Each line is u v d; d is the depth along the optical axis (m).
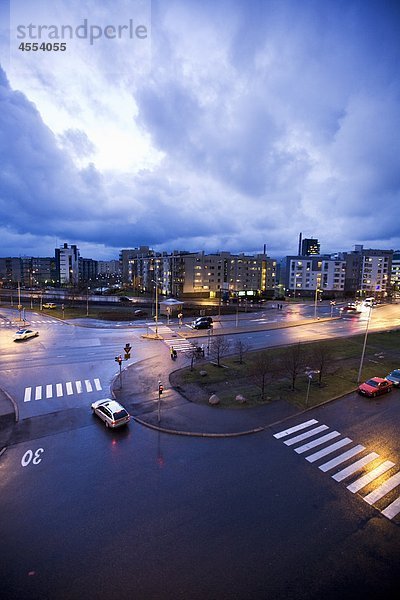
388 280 132.88
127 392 25.50
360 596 10.08
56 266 174.25
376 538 12.29
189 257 103.75
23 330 43.28
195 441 18.80
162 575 10.69
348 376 30.53
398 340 47.00
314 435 19.77
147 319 60.06
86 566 10.93
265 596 10.05
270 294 120.50
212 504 13.80
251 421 21.14
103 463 16.53
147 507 13.56
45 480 15.15
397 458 17.56
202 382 27.84
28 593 10.05
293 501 14.09
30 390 25.59
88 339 43.28
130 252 159.25
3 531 12.23
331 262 123.69
